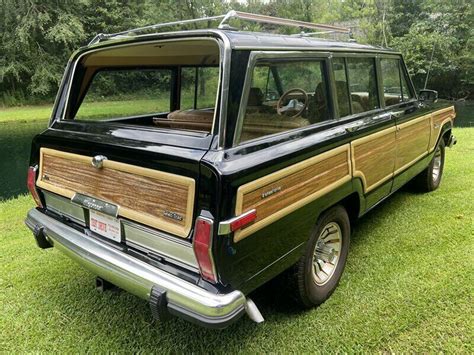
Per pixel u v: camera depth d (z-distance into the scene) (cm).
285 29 693
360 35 2105
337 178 247
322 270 263
